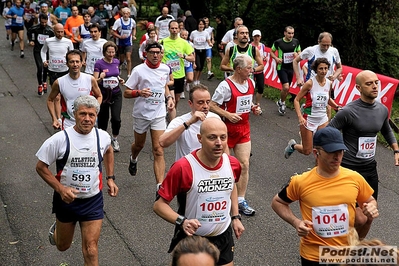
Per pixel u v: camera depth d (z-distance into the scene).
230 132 6.17
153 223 6.18
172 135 4.86
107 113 8.51
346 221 3.78
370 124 5.21
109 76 8.28
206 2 21.23
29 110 11.31
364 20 17.00
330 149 3.66
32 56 17.98
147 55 6.91
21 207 6.60
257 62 9.41
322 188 3.78
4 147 8.89
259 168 8.05
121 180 7.51
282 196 3.97
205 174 3.98
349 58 17.41
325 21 17.77
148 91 6.70
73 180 4.50
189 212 4.05
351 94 10.52
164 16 15.07
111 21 21.38
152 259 5.39
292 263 5.34
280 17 18.52
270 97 12.82
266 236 5.90
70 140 4.48
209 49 14.34
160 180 6.76
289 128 10.30
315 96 7.37
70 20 16.23
